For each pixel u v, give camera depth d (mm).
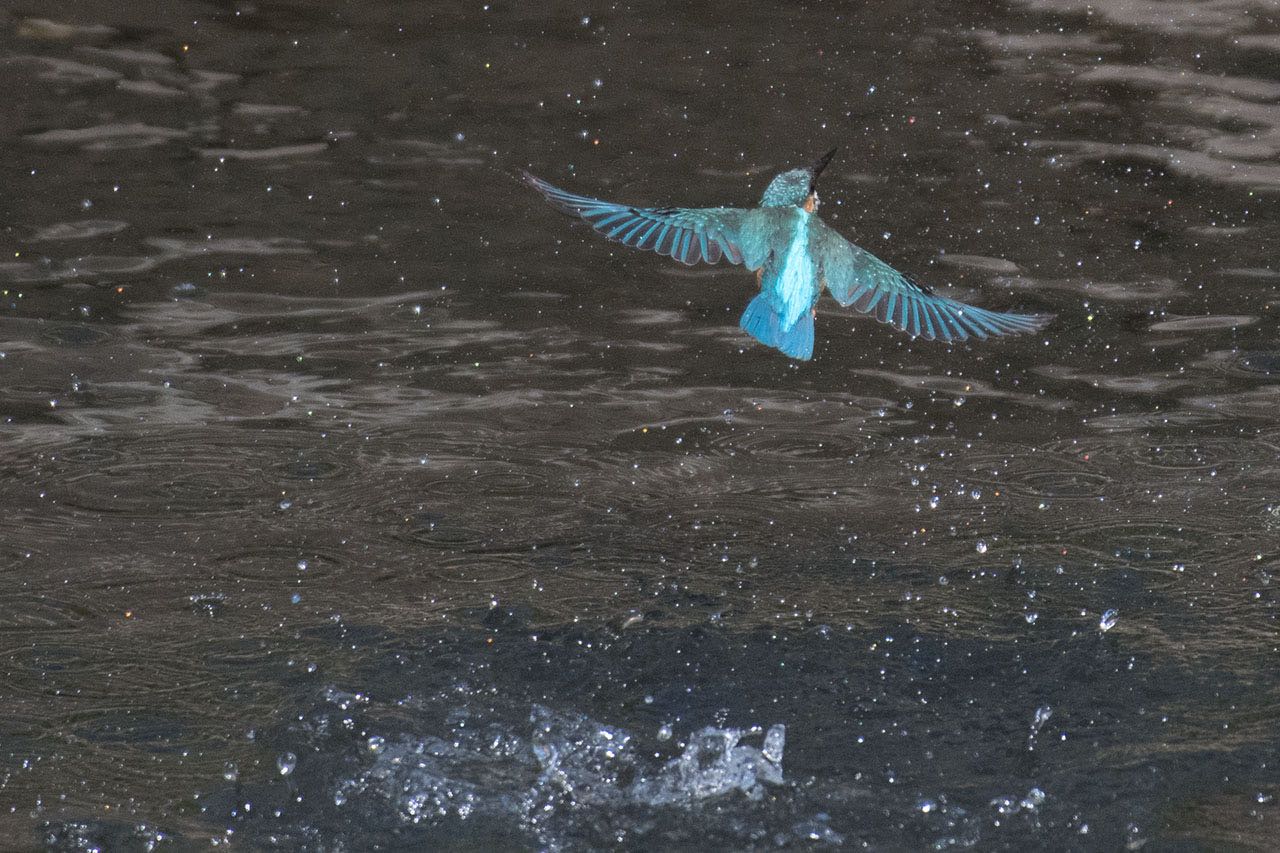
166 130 16172
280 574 9266
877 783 7414
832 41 19312
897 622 8781
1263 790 7297
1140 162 16031
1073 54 19094
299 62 18078
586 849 7000
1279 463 10797
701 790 7355
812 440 11211
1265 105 17547
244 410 11359
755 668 8328
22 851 6766
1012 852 6938
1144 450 11031
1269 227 14602
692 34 19328
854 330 13070
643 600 9008
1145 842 6953
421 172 15539
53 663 8266
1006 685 8195
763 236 6023
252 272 13484
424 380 11914
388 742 7637
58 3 19109
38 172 15055
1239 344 12555
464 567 9398
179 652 8414
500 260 13969
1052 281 13508
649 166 15602
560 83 17719
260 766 7477
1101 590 9148
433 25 19281
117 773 7387
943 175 15656
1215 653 8469
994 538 9805
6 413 11078
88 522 9781
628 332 12828
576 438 11156
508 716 7898
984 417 11594
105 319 12547
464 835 7070
